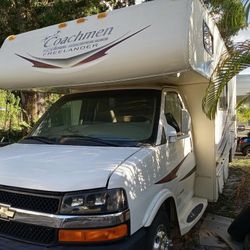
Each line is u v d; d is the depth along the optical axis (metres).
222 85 4.40
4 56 4.93
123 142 3.94
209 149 5.39
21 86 4.78
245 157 13.77
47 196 2.95
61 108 4.93
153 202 3.55
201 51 4.41
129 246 2.96
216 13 5.19
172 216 4.14
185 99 5.32
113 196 2.96
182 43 3.73
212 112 4.61
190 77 4.62
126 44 4.01
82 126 4.59
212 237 5.04
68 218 2.87
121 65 3.99
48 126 4.81
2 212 3.12
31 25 9.28
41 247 2.88
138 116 4.35
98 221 2.88
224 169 7.15
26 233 3.02
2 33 9.23
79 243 2.86
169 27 3.84
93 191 2.92
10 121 11.12
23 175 3.16
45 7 9.34
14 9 9.24
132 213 3.11
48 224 2.91
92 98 4.79
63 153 3.64
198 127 5.39
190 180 5.12
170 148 4.27
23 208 3.04
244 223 4.63
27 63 4.67
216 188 5.52
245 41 4.33
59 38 4.55
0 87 4.96
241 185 8.07
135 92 4.59
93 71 4.16
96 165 3.22
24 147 4.12
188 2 3.88
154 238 3.45
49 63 4.48
